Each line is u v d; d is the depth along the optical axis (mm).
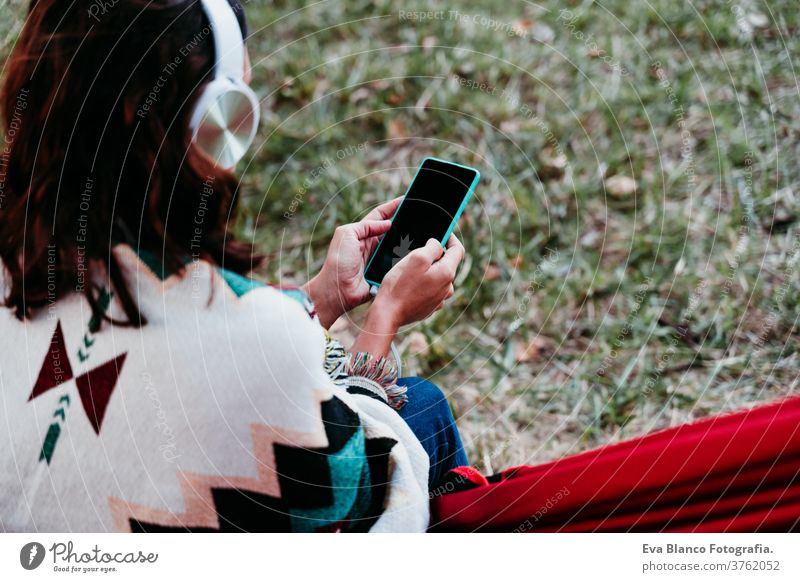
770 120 2225
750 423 1202
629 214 2137
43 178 829
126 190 819
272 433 829
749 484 1193
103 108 816
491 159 2287
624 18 2551
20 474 849
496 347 1912
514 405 1809
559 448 1723
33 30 851
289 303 845
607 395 1792
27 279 841
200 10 827
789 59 2295
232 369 809
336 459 859
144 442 818
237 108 878
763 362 1779
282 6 2693
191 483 826
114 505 831
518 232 2123
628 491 1186
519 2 2646
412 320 1115
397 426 961
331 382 898
